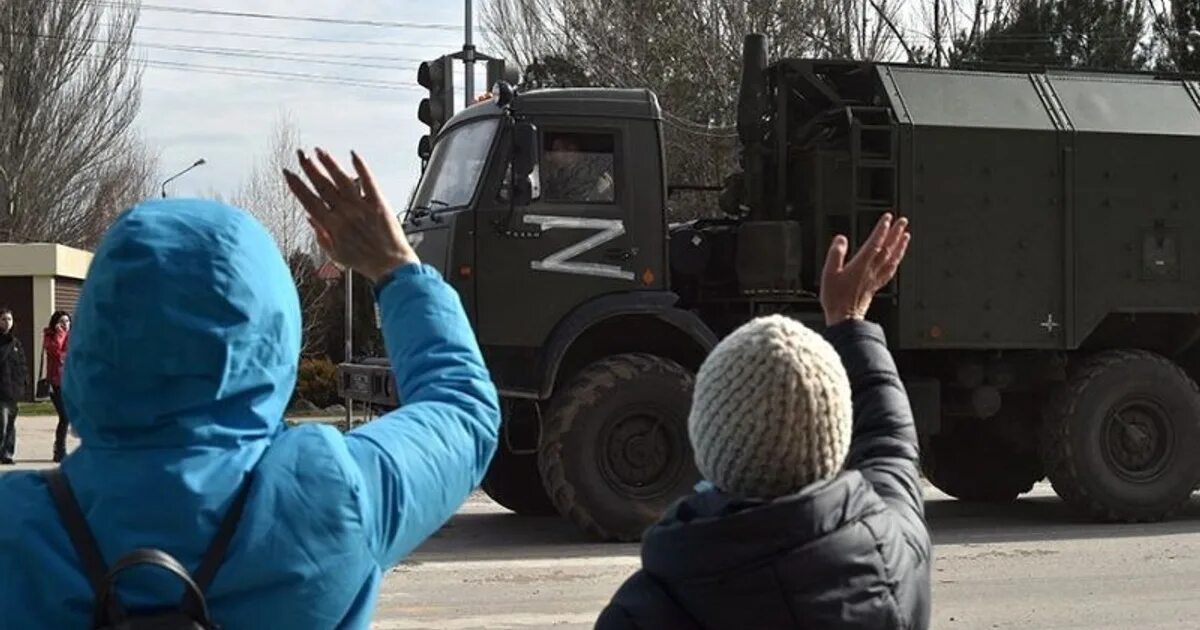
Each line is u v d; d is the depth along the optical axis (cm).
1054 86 994
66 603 164
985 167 955
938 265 945
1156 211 989
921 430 967
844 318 247
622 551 859
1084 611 676
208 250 172
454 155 923
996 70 994
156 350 167
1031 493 1236
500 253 866
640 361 882
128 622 161
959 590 730
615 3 2642
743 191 1009
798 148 973
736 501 189
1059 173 970
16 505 169
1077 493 972
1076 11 3181
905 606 192
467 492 203
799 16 2652
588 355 927
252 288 174
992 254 955
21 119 3753
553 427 869
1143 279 985
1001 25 3177
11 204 3756
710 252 970
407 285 217
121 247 171
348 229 215
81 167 3903
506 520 1031
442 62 1180
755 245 943
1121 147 981
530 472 1038
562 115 883
